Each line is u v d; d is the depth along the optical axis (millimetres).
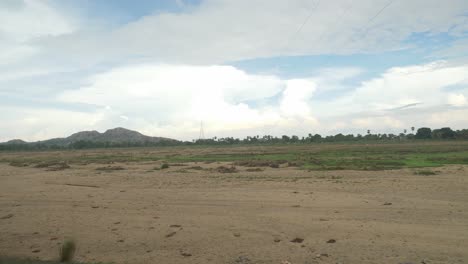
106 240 11266
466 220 12523
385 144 111312
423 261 8656
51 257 9766
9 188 24984
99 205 17203
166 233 11875
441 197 17062
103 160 59406
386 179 24156
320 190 20234
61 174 35031
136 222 13492
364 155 54156
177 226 12719
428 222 12391
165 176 30734
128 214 14961
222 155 68188
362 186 21234
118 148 166875
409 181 22766
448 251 9359
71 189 23438
